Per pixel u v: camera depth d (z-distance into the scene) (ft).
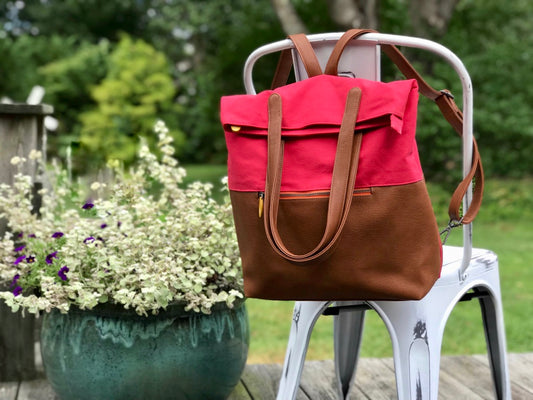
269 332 11.51
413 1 26.78
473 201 5.14
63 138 34.63
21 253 7.15
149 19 66.08
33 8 65.67
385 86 4.37
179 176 7.30
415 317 5.05
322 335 11.52
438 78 25.89
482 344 10.82
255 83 36.01
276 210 4.40
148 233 6.66
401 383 4.99
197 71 52.75
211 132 42.55
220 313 6.43
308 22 33.71
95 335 6.13
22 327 7.68
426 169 26.43
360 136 4.38
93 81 41.81
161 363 6.15
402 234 4.36
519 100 28.73
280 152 4.50
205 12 56.24
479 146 29.25
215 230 6.60
